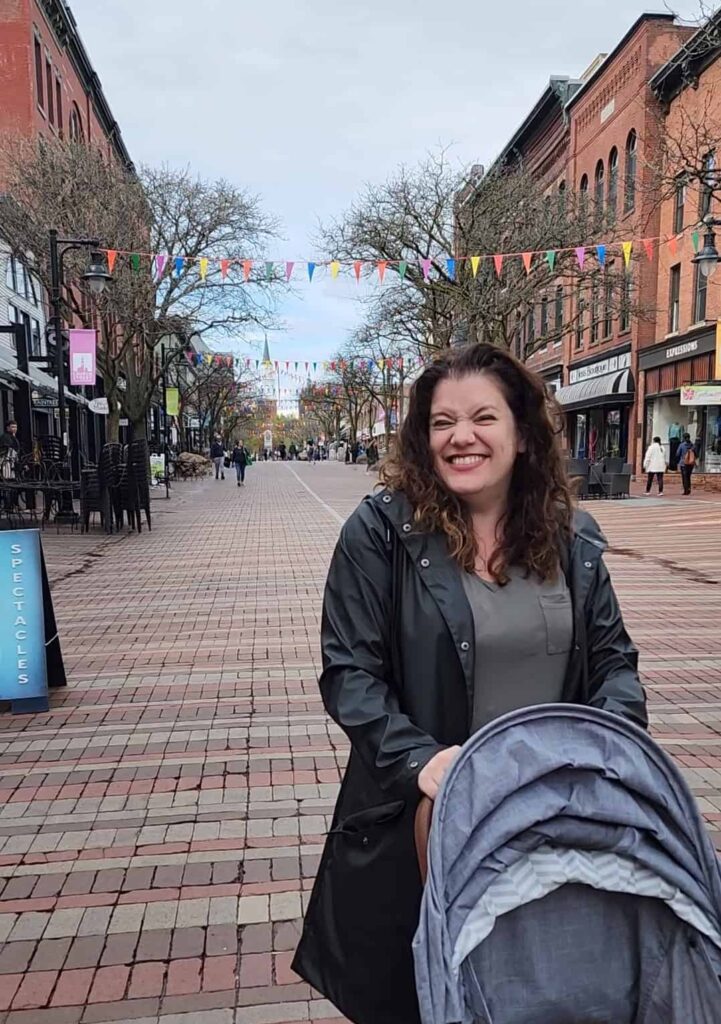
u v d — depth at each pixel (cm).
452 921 134
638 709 170
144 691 551
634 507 1992
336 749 448
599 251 1761
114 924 291
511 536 178
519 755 143
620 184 2775
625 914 145
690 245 2622
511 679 172
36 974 265
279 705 521
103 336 2348
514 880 138
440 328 2492
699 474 2583
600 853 142
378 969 167
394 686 178
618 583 967
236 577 1016
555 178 3622
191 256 2116
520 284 2277
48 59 2852
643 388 2986
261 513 1995
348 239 2297
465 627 170
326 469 5700
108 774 417
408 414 188
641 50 2727
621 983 144
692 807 148
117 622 762
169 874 323
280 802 384
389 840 167
